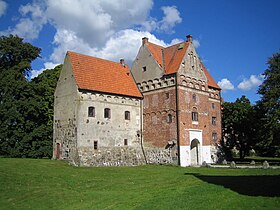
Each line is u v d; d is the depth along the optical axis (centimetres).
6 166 3023
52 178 2641
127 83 4594
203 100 4666
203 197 1739
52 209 1798
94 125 3900
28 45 5047
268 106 4044
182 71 4372
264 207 1453
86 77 4019
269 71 4331
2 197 2034
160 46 5044
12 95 4638
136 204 1712
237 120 5447
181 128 4175
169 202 1675
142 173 3178
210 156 4700
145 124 4569
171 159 4169
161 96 4431
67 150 3838
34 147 4666
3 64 4944
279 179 2264
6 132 4475
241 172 3078
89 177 2806
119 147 4156
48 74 5266
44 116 5009
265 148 4819
